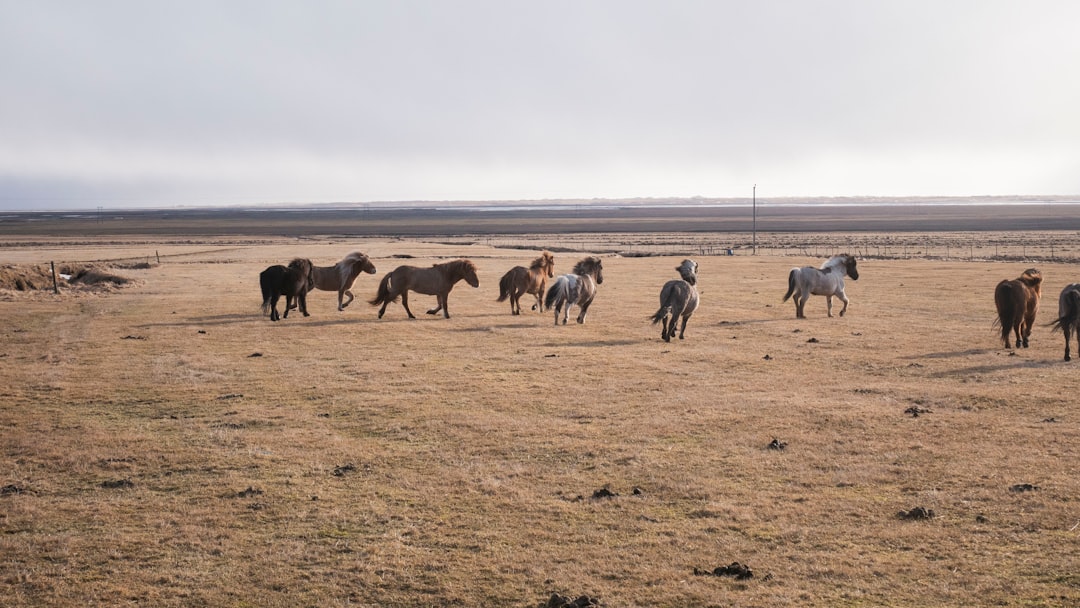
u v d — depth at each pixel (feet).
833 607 25.46
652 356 71.51
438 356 72.02
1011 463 39.42
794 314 100.42
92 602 26.32
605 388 58.39
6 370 65.31
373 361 69.77
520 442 44.73
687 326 90.22
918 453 41.63
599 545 30.76
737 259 214.90
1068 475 37.42
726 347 75.97
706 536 31.50
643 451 42.73
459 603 26.32
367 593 26.99
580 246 319.68
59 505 35.22
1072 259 207.51
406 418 50.11
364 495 36.45
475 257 224.53
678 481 37.91
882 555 29.43
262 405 53.98
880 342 77.71
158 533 32.07
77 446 44.14
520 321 95.04
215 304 112.98
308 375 63.62
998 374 61.11
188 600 26.53
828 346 76.02
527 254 244.42
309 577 28.17
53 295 123.75
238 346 77.71
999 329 84.64
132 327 90.38
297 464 41.04
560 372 64.39
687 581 27.55
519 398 55.31
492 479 38.40
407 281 96.02
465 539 31.42
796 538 31.17
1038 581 26.84
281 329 88.53
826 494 36.09
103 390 58.29
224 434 46.39
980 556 29.04
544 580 27.81
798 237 421.59
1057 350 71.77
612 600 26.27
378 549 30.35
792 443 44.01
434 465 40.83
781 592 26.55
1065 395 53.47
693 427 47.32
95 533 32.09
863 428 46.73
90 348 76.48
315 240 388.57
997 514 32.96
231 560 29.55
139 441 45.19
